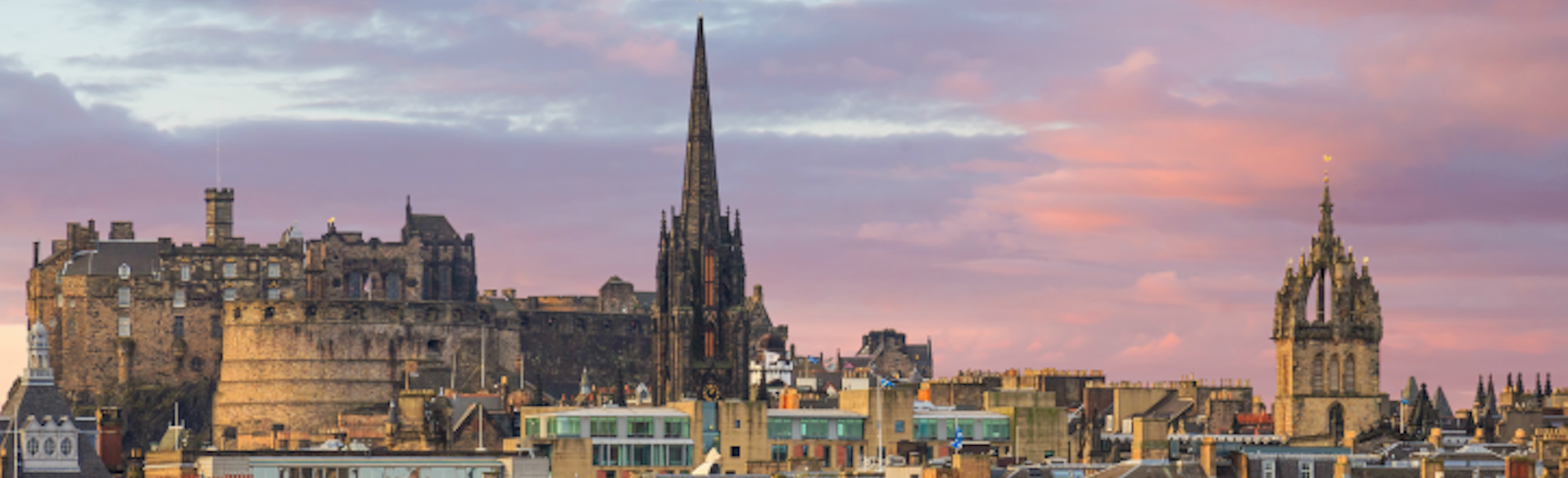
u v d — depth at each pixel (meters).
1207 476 199.88
